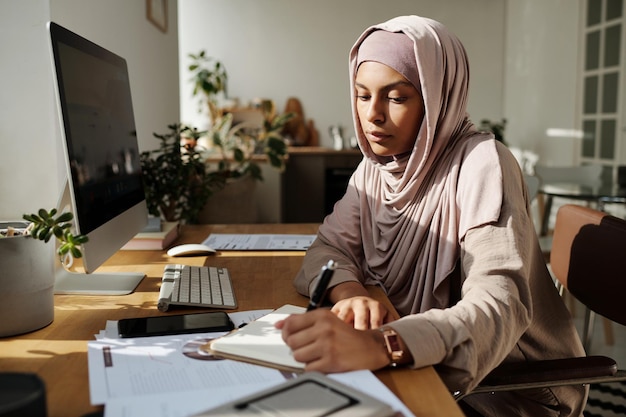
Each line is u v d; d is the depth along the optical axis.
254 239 1.73
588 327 1.64
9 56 1.53
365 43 1.17
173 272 1.25
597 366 1.03
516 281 0.93
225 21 6.96
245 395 0.68
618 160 5.06
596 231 1.24
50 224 0.91
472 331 0.81
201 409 0.65
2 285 0.89
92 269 1.08
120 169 1.38
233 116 6.61
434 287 1.11
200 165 2.23
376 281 1.25
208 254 1.53
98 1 2.06
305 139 7.00
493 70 7.23
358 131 1.26
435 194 1.15
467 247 1.00
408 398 0.71
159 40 3.29
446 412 0.67
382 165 1.26
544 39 6.25
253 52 7.00
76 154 1.06
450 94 1.15
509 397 1.19
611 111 5.17
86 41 1.20
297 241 1.70
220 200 3.20
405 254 1.19
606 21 5.22
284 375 0.74
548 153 6.24
